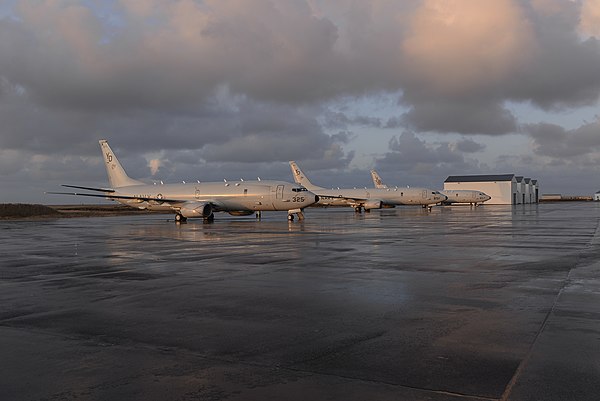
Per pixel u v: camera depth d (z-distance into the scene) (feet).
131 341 27.43
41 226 162.81
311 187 322.55
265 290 42.32
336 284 44.80
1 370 22.82
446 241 87.76
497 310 33.53
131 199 177.88
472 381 20.52
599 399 18.52
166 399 19.31
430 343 26.12
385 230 119.24
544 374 21.12
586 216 197.06
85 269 56.80
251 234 109.91
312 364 23.17
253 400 19.12
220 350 25.58
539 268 53.21
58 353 25.34
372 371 22.04
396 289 41.96
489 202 497.05
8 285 46.16
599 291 39.73
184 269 55.77
